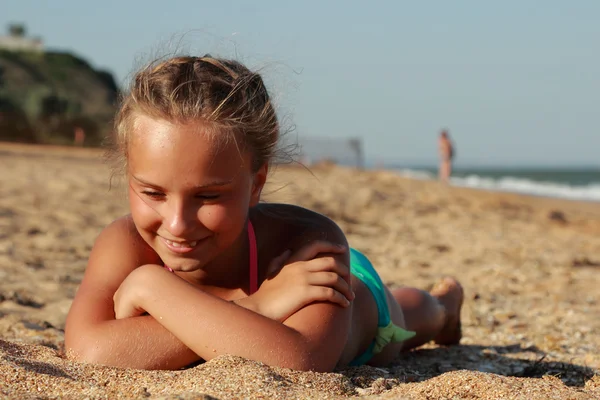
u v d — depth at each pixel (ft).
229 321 5.95
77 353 6.16
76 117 101.30
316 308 6.27
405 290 9.02
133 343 6.12
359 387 6.06
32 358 6.19
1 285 12.10
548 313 12.26
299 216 7.06
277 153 6.54
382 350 7.86
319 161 76.48
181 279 6.23
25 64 185.06
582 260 19.60
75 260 15.23
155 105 5.51
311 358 6.01
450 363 8.58
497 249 21.18
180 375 5.67
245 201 5.94
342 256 6.75
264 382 5.39
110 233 7.03
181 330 5.99
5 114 95.96
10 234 17.56
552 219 34.06
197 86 5.62
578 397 5.64
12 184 27.84
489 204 38.34
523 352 9.39
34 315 10.21
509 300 13.55
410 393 5.76
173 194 5.63
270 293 6.40
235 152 5.69
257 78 6.28
